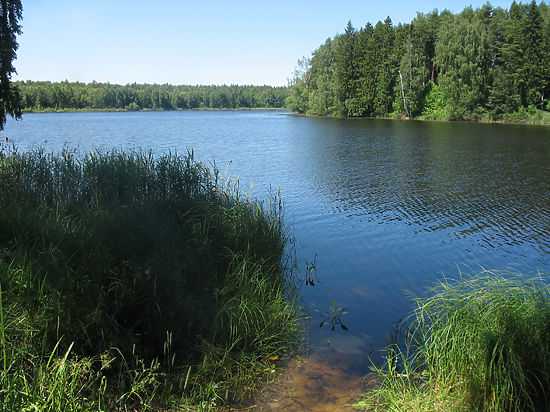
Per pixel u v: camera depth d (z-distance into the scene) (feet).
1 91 48.24
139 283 20.04
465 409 14.90
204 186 35.29
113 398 15.31
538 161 79.87
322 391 17.26
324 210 47.01
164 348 17.57
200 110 522.88
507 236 38.68
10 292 17.16
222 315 20.56
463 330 16.21
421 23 240.53
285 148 102.63
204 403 15.69
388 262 32.53
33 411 12.48
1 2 46.09
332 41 285.64
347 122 205.87
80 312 17.35
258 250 28.63
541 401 15.02
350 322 23.21
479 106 200.95
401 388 16.74
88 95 446.19
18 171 33.06
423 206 48.85
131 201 30.68
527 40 192.03
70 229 24.32
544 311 16.33
